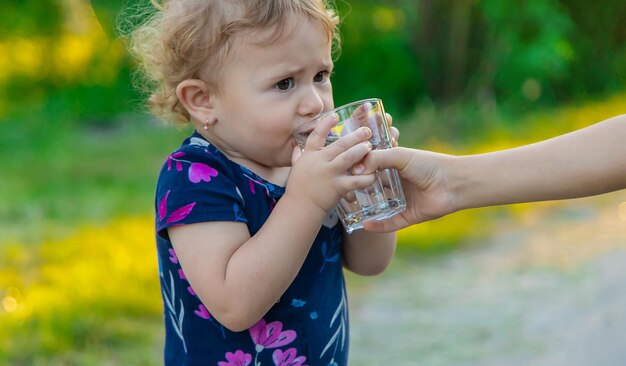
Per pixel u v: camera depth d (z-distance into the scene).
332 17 2.08
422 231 5.57
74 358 3.64
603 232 5.65
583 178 1.77
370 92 11.02
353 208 1.83
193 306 1.90
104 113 11.41
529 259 5.12
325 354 1.98
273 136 1.86
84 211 6.66
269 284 1.74
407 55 10.92
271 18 1.81
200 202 1.81
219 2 1.87
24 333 3.79
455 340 3.91
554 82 11.44
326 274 1.99
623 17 11.50
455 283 4.75
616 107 10.43
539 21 10.61
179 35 1.93
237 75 1.86
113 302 4.17
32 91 11.78
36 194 7.46
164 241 1.90
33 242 5.50
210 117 1.93
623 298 4.06
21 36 11.87
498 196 1.83
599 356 3.41
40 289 4.34
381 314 4.32
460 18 10.54
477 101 10.55
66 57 11.87
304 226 1.75
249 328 1.89
